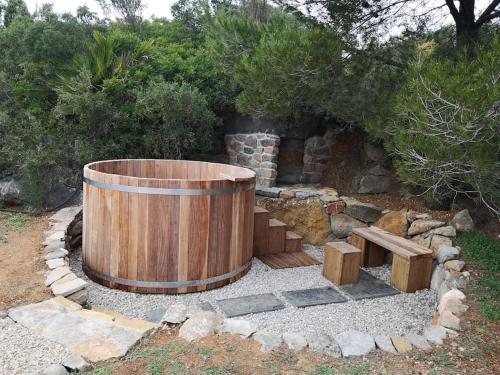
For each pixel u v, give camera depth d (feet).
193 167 16.30
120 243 11.80
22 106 20.31
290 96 14.96
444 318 9.62
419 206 17.47
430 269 13.24
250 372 7.52
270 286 12.98
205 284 12.28
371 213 17.66
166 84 18.62
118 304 11.21
